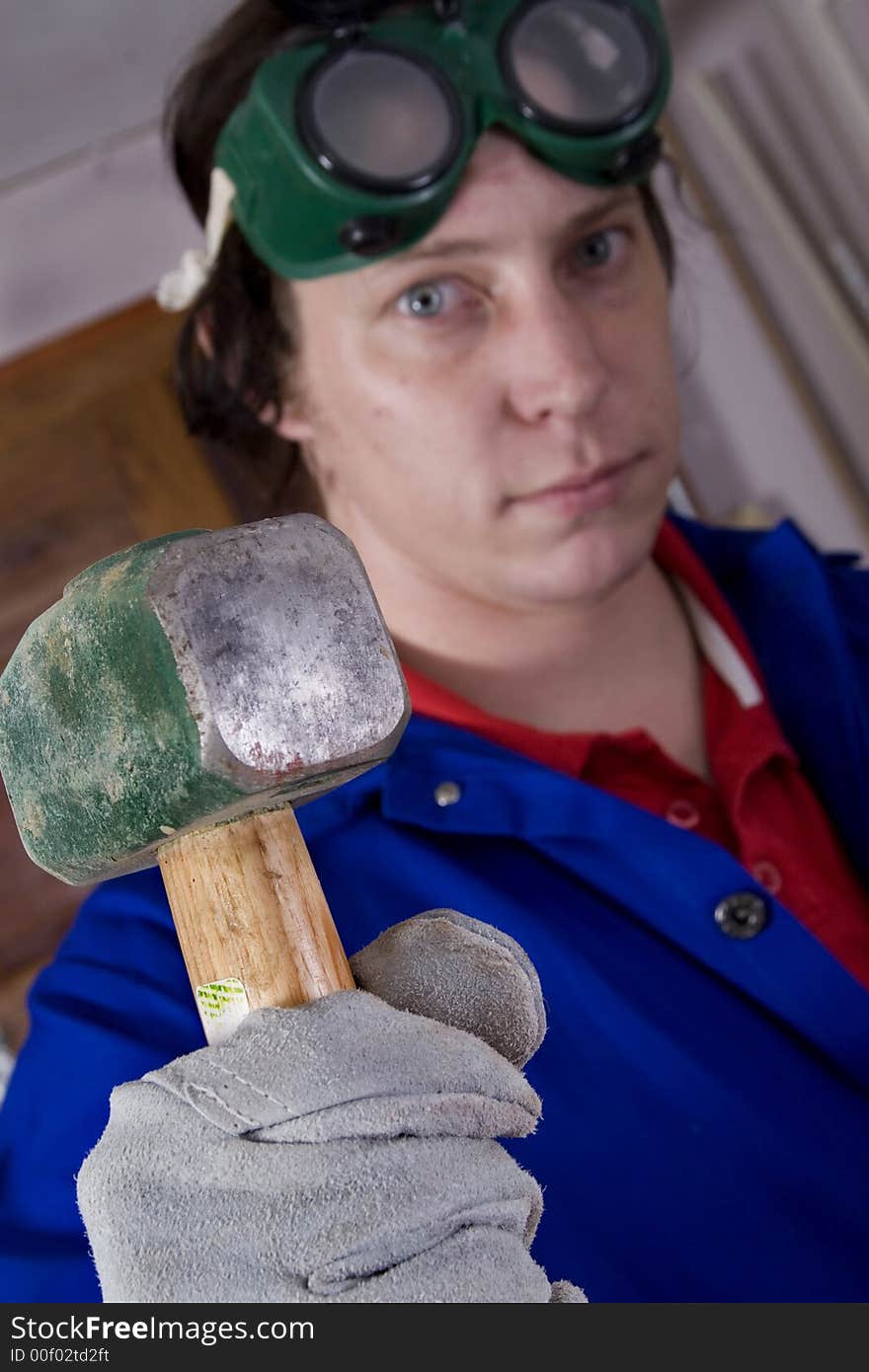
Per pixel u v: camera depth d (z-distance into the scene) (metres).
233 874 0.47
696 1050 0.88
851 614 1.16
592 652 1.03
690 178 2.48
